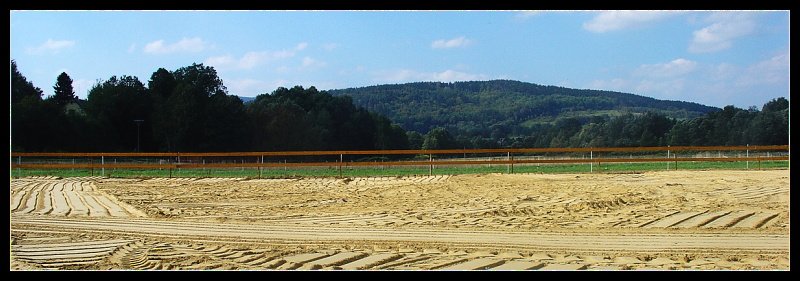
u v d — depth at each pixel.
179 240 11.45
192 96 61.00
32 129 51.16
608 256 9.73
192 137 60.72
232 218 14.44
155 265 9.12
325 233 12.13
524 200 17.52
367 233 12.09
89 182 25.75
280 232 12.29
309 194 20.72
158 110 61.12
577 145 79.38
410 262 9.21
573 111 183.12
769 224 12.67
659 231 11.98
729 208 15.02
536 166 35.94
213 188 23.19
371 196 19.73
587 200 16.81
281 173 32.31
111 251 10.38
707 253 9.92
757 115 60.66
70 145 54.03
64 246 10.84
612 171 28.88
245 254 9.93
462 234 11.89
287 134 68.19
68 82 84.06
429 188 21.84
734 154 41.81
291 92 84.12
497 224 13.11
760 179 22.78
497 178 25.25
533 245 10.71
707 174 25.41
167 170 34.84
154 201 18.70
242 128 64.31
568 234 11.77
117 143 60.12
